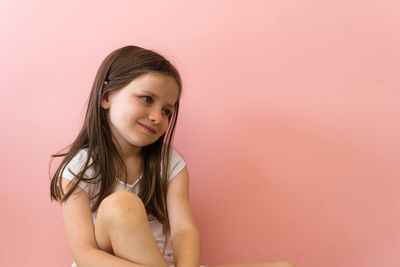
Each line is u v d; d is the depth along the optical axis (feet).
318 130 3.34
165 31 3.35
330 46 3.34
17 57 3.32
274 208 3.37
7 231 3.30
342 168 3.33
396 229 3.28
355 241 3.31
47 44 3.33
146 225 2.01
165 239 2.77
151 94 2.42
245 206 3.38
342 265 3.32
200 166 3.39
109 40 3.34
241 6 3.36
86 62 3.33
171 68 2.54
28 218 3.31
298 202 3.35
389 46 3.30
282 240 3.36
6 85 3.32
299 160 3.35
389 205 3.29
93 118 2.60
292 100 3.35
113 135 2.64
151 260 1.97
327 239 3.33
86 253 2.14
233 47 3.36
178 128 3.39
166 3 3.35
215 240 3.40
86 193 2.50
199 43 3.36
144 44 3.35
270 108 3.37
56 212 3.31
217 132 3.38
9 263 3.31
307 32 3.35
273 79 3.36
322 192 3.34
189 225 2.65
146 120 2.43
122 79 2.47
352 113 3.32
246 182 3.38
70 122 3.34
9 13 3.32
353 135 3.32
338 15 3.34
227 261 3.40
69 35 3.34
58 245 3.31
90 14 3.34
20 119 3.32
